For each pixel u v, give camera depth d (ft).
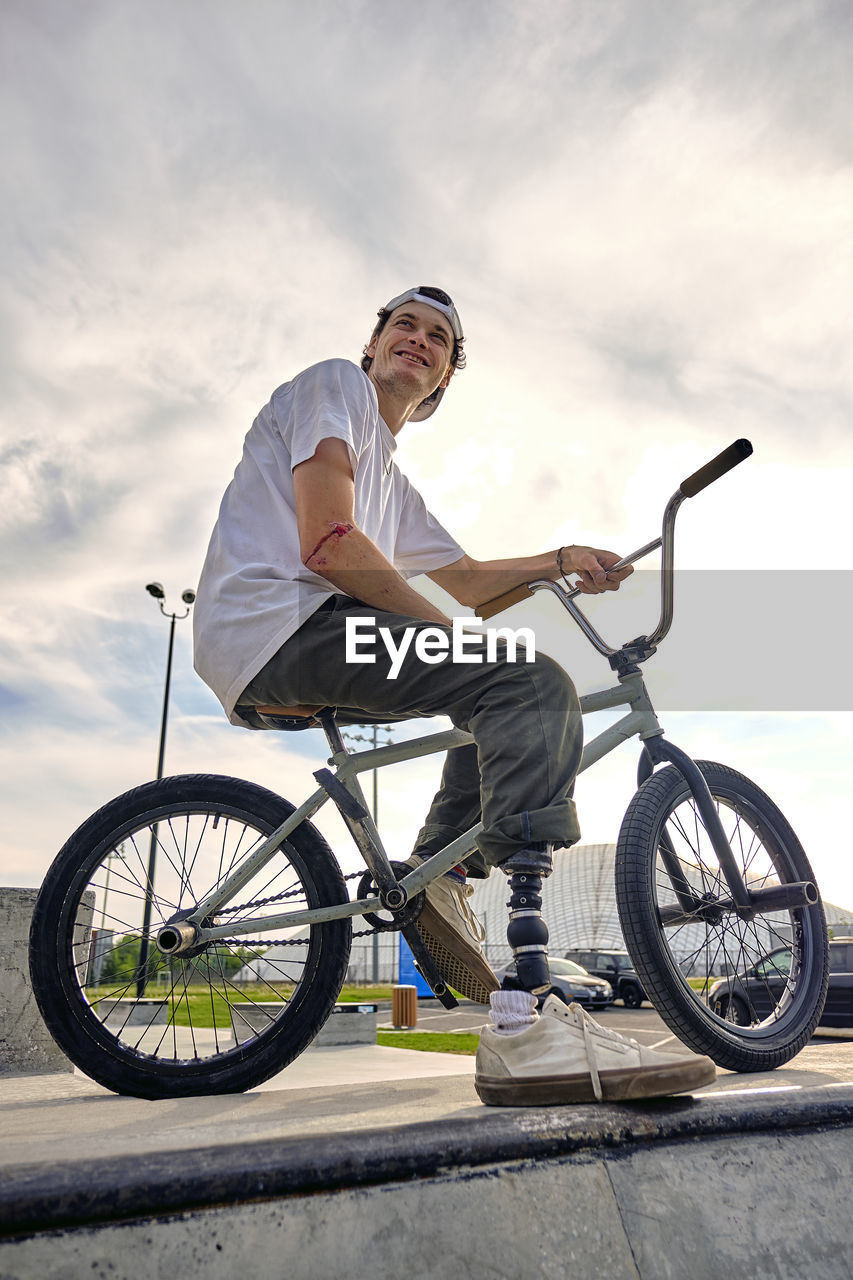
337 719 6.31
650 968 5.64
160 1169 2.65
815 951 6.54
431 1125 3.16
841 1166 3.77
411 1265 2.80
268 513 6.07
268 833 6.34
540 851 4.72
